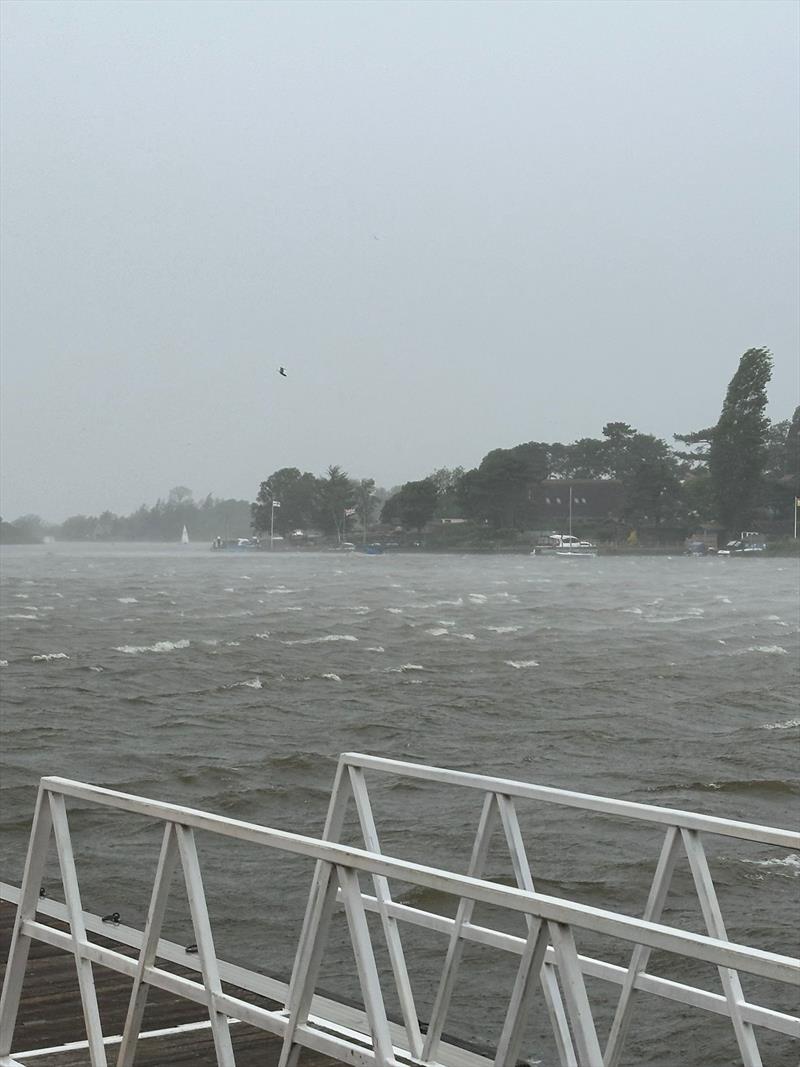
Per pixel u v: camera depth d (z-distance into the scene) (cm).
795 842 498
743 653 4003
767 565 13762
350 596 7231
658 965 1184
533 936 396
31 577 10125
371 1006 444
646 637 4578
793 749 2319
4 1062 604
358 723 2595
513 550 18150
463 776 627
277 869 1477
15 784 1989
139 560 16500
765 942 1255
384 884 637
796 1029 486
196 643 4184
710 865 1495
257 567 13188
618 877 1462
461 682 3241
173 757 2217
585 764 2189
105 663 3597
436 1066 591
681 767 2161
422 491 19538
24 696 2952
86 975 563
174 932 1263
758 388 14700
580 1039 377
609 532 18275
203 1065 672
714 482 14950
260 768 2119
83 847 1588
